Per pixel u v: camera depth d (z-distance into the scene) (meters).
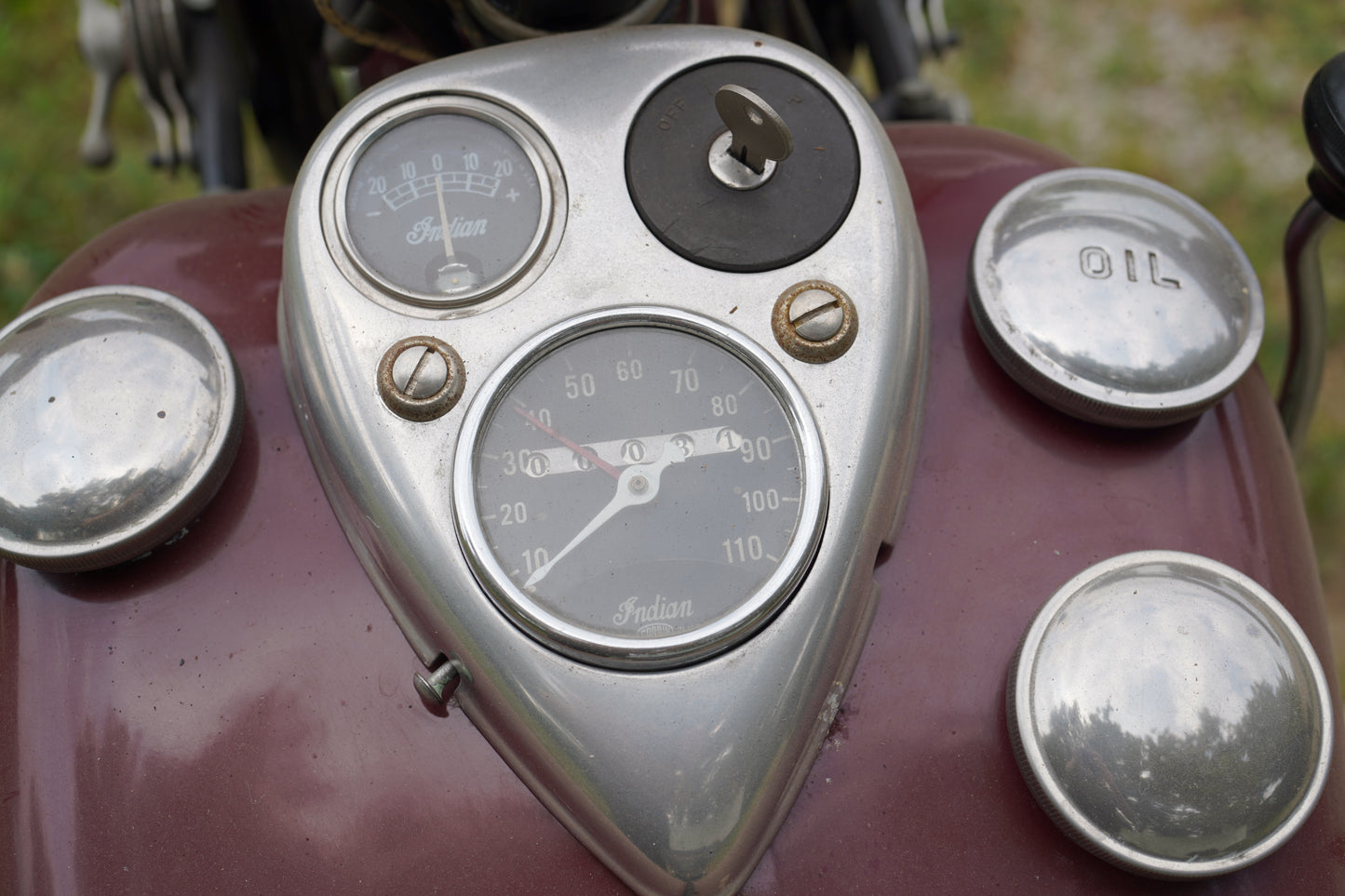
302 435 0.46
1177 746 0.42
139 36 0.62
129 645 0.45
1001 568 0.46
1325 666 0.46
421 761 0.44
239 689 0.44
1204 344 0.46
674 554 0.42
